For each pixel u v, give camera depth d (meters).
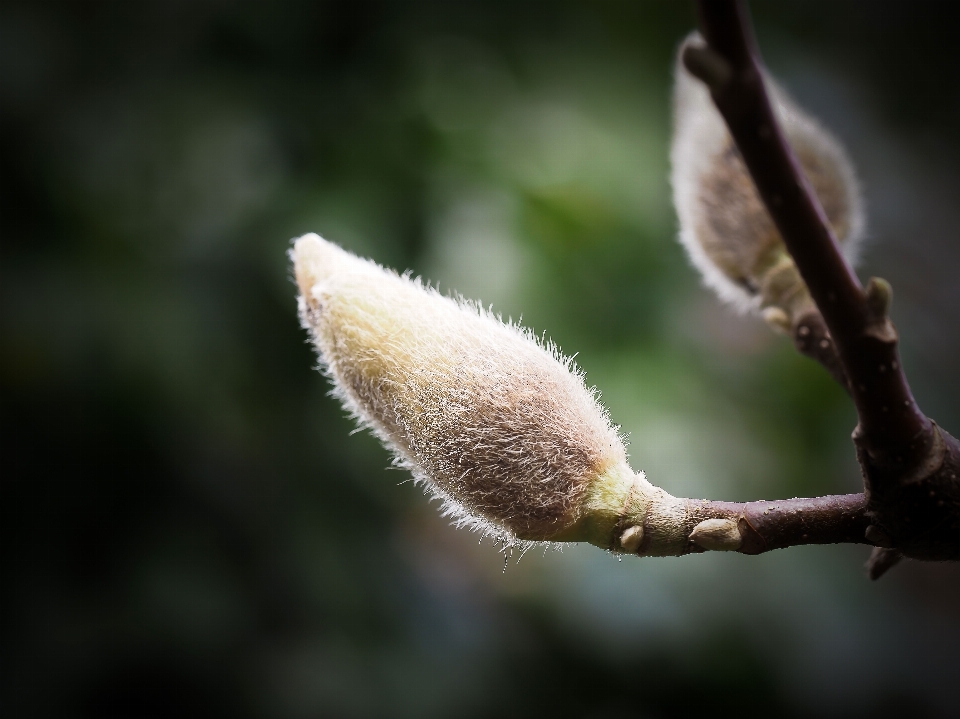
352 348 0.15
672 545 0.14
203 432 0.33
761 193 0.13
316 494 0.35
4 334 0.32
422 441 0.15
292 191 0.35
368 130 0.36
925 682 0.34
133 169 0.35
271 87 0.36
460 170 0.36
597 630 0.33
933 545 0.14
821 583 0.34
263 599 0.33
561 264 0.36
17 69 0.34
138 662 0.31
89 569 0.33
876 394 0.13
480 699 0.34
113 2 0.36
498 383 0.15
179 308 0.33
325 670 0.32
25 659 0.31
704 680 0.34
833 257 0.13
